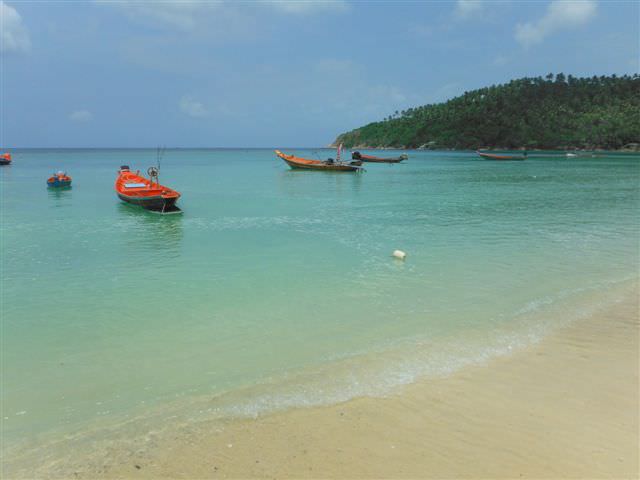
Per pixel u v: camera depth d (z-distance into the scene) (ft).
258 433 17.10
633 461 15.34
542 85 597.93
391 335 25.80
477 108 574.97
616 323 27.35
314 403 19.08
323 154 499.10
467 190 109.70
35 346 24.97
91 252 46.68
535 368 21.94
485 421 17.71
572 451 15.90
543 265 40.11
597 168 204.74
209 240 52.21
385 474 14.82
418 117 641.81
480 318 28.19
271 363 22.67
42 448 16.44
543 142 495.82
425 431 17.12
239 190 110.32
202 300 31.99
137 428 17.54
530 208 77.25
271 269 39.65
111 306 31.01
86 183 129.70
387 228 59.00
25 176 156.76
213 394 19.89
